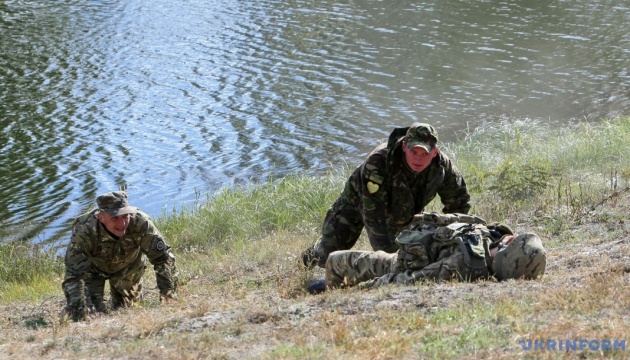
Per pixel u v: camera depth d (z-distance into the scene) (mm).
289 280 8086
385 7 33000
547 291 5863
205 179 17328
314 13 32469
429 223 6883
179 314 6770
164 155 18812
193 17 32688
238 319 6273
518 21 29953
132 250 7973
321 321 5891
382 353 4945
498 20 30203
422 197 7629
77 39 29781
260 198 14328
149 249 7992
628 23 29125
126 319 6895
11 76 25281
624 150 14234
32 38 30016
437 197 12617
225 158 18516
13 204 16281
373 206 7621
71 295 7598
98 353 5789
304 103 22047
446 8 32469
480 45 27016
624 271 6449
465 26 29469
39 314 8609
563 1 32719
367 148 18797
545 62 24969
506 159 13711
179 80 24547
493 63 25047
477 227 6859
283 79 24203
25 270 12109
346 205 8133
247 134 19969
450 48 26797
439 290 6281
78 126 20891
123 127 20766
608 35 27688
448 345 5008
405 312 5859
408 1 33938
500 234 6918
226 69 25469
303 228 12414
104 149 19234
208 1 35656
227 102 22391
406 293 6328
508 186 11773
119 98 23062
